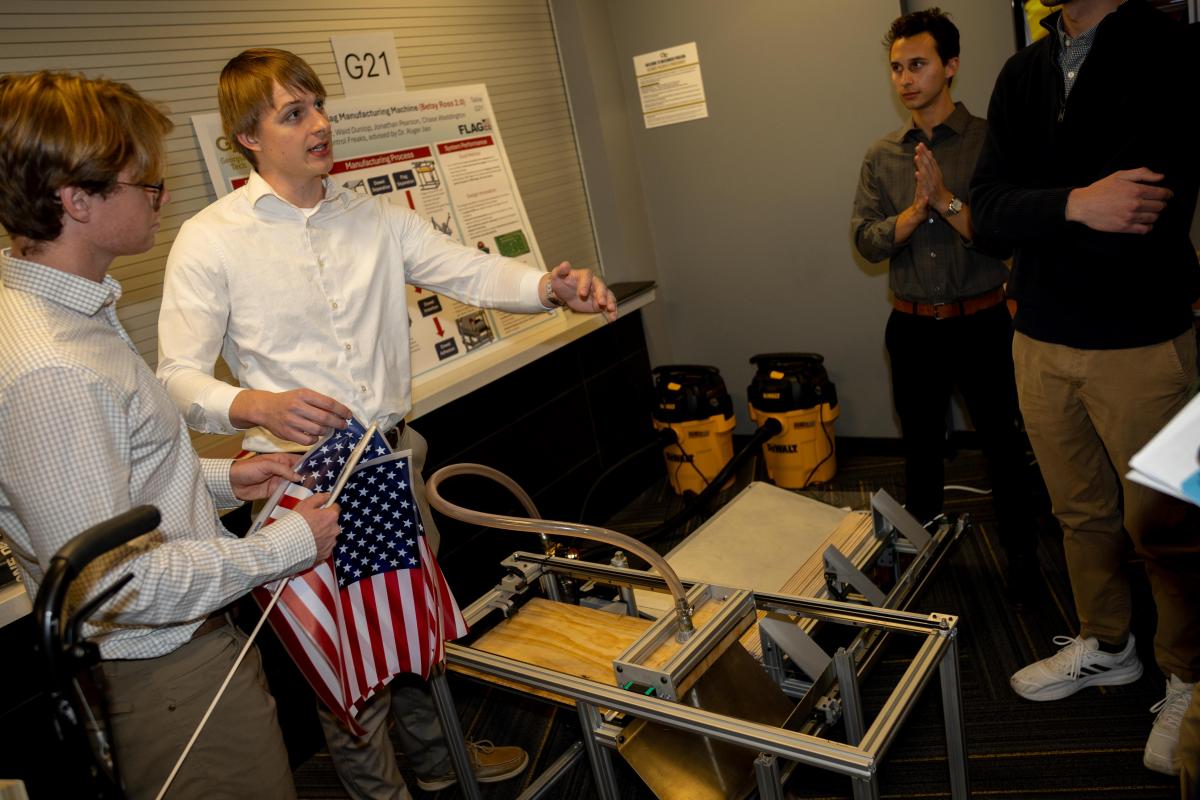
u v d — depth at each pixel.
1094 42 1.68
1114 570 2.09
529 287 1.91
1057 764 1.98
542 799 2.19
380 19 3.21
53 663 0.84
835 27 3.52
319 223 1.83
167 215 2.56
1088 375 1.84
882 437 3.99
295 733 2.55
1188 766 1.26
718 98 3.89
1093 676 2.18
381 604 1.68
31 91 1.08
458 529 3.12
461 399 3.13
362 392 1.86
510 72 3.78
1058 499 2.07
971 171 2.56
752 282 4.10
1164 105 1.62
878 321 3.84
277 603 1.57
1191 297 1.77
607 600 2.18
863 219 2.81
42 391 1.06
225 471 1.53
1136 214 1.59
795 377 3.64
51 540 1.09
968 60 3.29
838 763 1.24
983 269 2.54
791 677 2.03
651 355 4.29
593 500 3.77
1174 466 0.57
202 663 1.28
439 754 2.23
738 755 1.51
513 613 1.99
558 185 4.04
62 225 1.13
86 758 0.89
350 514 1.65
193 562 1.15
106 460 1.10
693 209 4.14
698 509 3.53
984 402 2.57
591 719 1.56
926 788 2.00
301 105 1.71
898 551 2.26
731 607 1.60
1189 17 2.85
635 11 3.95
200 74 2.65
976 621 2.58
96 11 2.39
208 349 1.72
